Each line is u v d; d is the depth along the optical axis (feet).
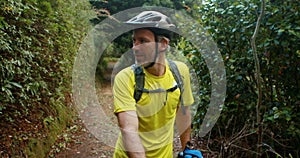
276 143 9.37
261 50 9.32
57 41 17.33
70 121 17.43
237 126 10.50
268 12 8.98
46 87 14.98
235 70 10.03
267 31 9.15
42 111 14.23
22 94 11.98
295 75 9.02
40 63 14.98
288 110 8.75
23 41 12.88
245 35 9.66
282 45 8.63
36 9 13.99
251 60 9.51
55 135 14.42
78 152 13.60
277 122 9.05
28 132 12.39
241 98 9.95
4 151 10.24
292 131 8.61
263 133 9.11
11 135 11.26
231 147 9.40
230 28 10.12
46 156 12.59
